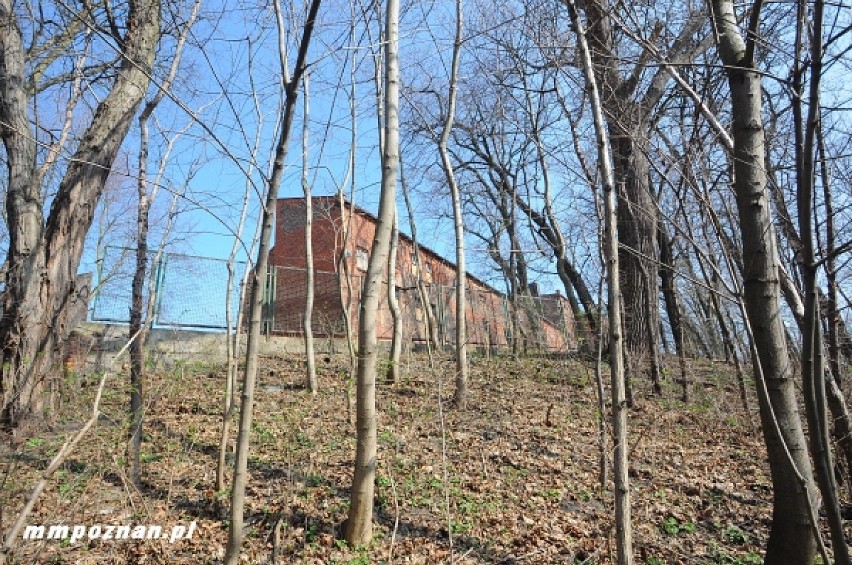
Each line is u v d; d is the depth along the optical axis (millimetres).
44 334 6914
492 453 7449
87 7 4859
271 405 8695
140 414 5465
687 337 12898
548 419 8828
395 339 11102
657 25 4789
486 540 5297
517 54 8133
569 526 5621
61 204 7508
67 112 8031
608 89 5125
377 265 4828
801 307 3678
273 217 3467
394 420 8391
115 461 4934
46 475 2541
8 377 6098
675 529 5699
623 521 3428
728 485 6879
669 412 9711
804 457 3570
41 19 7758
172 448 6711
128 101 7953
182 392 8258
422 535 5301
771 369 3607
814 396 2215
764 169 3424
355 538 4883
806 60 2375
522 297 15148
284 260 19891
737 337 5289
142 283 5629
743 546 5441
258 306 3408
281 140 3381
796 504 3531
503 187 18453
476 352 15219
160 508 5262
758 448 8211
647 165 5113
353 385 8820
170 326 10750
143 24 7656
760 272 3613
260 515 5320
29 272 7023
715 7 3863
